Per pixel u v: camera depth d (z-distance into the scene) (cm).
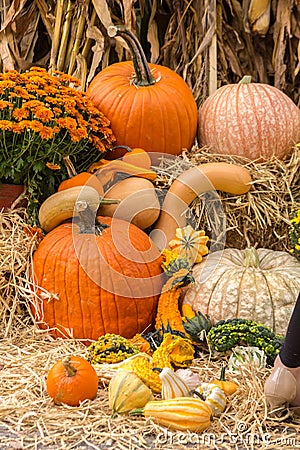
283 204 387
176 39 488
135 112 401
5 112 364
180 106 408
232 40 502
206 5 465
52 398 278
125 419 265
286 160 411
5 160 364
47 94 374
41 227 368
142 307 343
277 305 332
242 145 404
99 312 338
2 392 288
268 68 517
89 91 418
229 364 313
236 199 382
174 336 310
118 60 498
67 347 331
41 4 473
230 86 424
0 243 358
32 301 350
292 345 255
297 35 495
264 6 482
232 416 270
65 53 465
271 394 262
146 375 288
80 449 246
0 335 346
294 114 412
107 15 449
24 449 245
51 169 373
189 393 276
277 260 360
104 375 295
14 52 467
